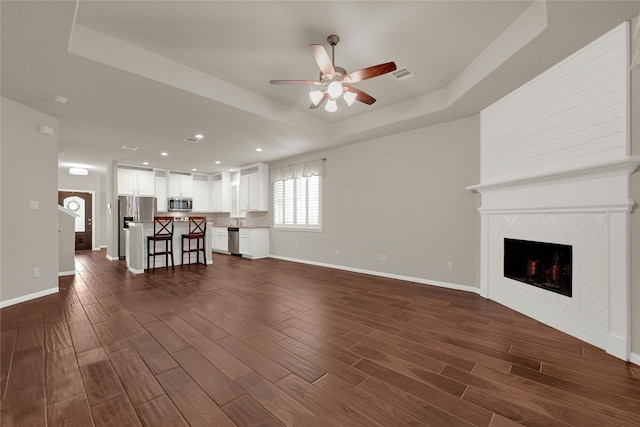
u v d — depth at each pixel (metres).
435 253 4.41
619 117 2.18
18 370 1.96
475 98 3.44
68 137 4.98
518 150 3.19
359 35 2.67
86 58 2.54
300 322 2.88
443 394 1.72
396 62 3.14
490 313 3.15
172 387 1.78
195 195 8.96
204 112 3.84
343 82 2.70
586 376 1.90
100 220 9.61
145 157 6.71
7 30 2.14
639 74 2.05
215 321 2.89
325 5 2.28
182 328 2.71
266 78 3.50
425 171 4.52
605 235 2.25
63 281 4.67
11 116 3.40
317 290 4.11
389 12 2.36
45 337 2.49
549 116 2.79
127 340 2.45
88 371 1.95
